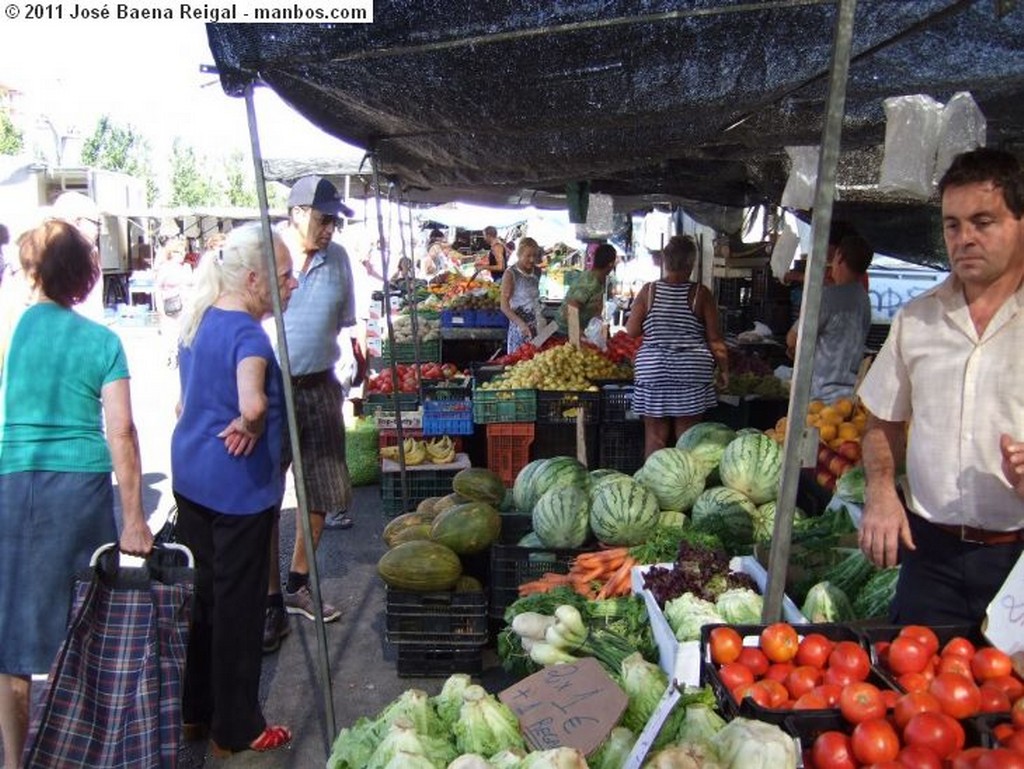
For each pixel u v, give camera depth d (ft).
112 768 10.08
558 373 25.02
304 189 16.17
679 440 18.08
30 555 10.80
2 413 10.89
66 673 10.05
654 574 12.12
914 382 8.53
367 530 23.52
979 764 5.93
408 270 27.04
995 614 7.44
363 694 14.70
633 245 66.13
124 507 10.99
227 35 9.76
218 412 12.02
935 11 10.64
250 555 12.18
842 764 6.40
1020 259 7.79
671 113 13.97
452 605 15.03
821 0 8.55
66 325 11.00
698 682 9.90
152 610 10.61
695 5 9.38
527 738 7.82
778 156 21.36
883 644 7.79
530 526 16.79
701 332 21.97
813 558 12.17
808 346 8.67
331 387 16.98
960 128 14.76
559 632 10.98
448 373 30.01
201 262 12.88
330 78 11.49
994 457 7.98
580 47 11.12
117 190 91.09
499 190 30.76
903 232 28.30
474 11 9.28
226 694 12.41
